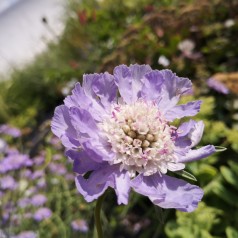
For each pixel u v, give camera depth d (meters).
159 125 0.10
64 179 0.22
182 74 0.30
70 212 0.21
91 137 0.09
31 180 0.23
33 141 0.32
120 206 0.24
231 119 0.27
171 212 0.22
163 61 0.30
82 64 0.38
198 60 0.30
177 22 0.32
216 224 0.20
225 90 0.24
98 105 0.10
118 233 0.24
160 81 0.10
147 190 0.09
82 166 0.09
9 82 0.41
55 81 0.38
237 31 0.33
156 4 0.42
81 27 0.42
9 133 0.26
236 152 0.23
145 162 0.09
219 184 0.20
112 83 0.10
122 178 0.09
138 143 0.10
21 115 0.36
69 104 0.09
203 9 0.32
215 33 0.33
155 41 0.32
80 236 0.21
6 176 0.22
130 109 0.10
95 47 0.39
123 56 0.30
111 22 0.41
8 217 0.21
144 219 0.24
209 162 0.21
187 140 0.10
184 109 0.10
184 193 0.09
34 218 0.20
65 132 0.09
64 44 0.42
